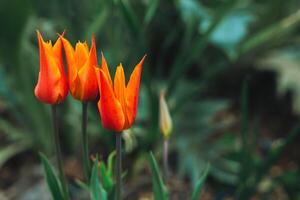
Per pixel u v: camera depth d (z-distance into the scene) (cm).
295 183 133
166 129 101
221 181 139
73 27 133
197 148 142
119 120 83
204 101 151
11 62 135
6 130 145
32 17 140
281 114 167
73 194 130
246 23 144
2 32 130
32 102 139
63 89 85
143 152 137
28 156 148
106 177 95
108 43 142
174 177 139
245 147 118
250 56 168
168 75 168
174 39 167
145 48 125
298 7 168
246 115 116
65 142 146
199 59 164
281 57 166
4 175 142
